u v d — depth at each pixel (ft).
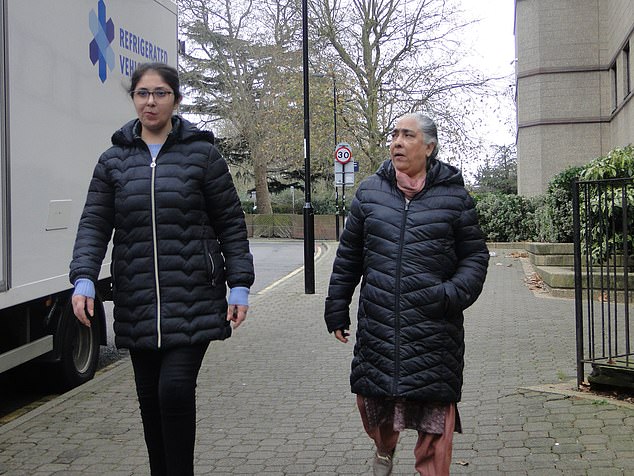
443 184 11.85
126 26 25.22
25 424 18.19
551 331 28.96
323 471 14.79
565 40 81.10
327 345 28.07
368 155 92.12
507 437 16.17
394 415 11.67
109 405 19.90
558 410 17.89
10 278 17.19
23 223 17.95
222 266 12.00
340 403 19.81
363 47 90.17
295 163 114.93
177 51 30.50
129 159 11.89
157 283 11.50
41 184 19.03
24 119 18.07
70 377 22.18
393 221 11.72
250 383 22.22
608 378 19.16
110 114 24.07
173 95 12.05
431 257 11.53
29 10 18.44
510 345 26.48
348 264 12.54
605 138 80.59
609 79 79.10
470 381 21.42
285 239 122.01
